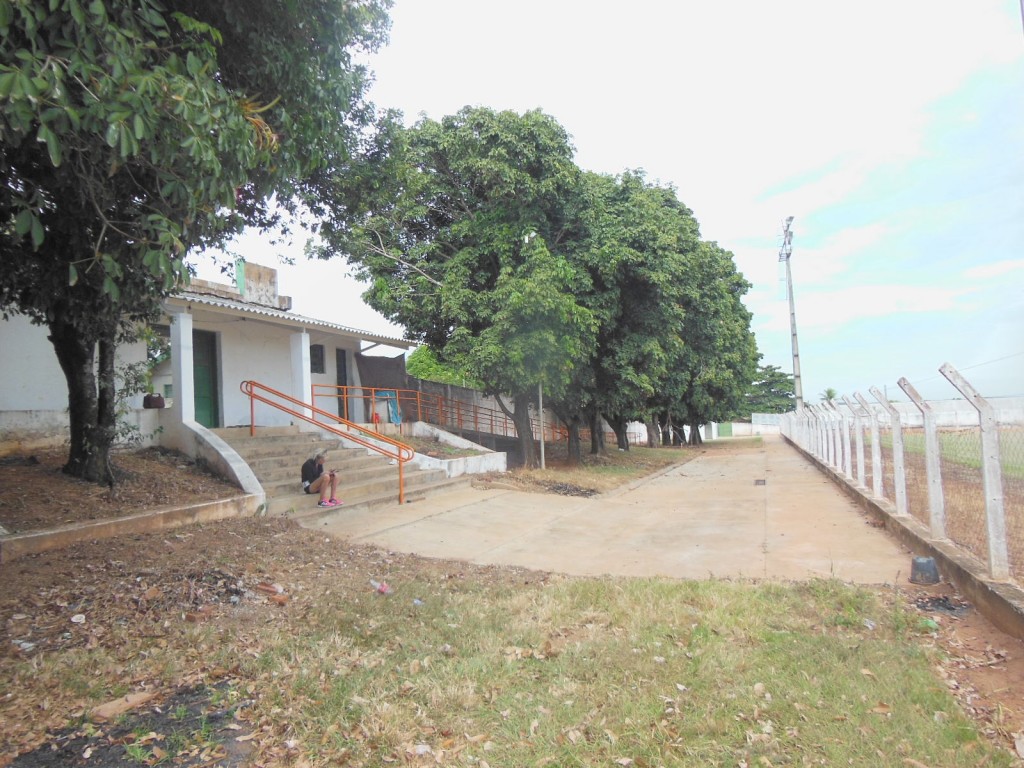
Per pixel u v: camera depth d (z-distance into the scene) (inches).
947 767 117.5
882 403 335.3
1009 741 127.3
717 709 138.9
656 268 600.1
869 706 139.3
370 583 242.5
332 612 206.8
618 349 643.5
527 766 121.3
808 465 745.6
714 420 1568.7
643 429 1674.5
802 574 248.7
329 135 274.8
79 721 139.3
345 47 283.3
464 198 632.4
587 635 188.2
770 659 163.9
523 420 680.4
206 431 421.1
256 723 138.7
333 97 265.4
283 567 259.0
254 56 228.2
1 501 289.6
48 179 189.8
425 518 384.5
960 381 210.4
